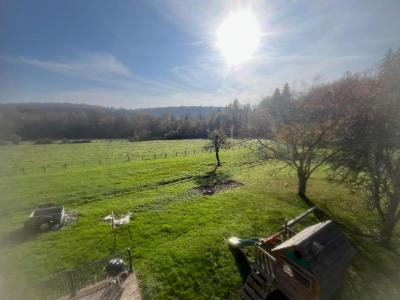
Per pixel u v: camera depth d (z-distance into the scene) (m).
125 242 15.17
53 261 13.36
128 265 12.33
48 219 17.52
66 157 56.47
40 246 15.06
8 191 27.31
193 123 123.81
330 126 18.02
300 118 21.77
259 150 27.67
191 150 68.31
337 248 9.57
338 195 22.88
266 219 17.92
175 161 45.84
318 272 8.23
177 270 11.97
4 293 9.23
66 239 15.86
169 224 17.59
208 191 26.22
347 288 10.70
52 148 74.75
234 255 13.19
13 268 12.73
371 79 14.85
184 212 19.89
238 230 16.16
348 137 15.18
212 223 17.50
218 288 10.91
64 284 10.85
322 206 20.28
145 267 12.28
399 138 12.30
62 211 19.27
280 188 25.86
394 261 12.59
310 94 21.77
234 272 11.87
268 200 22.12
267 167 38.59
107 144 88.88
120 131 123.31
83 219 19.25
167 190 27.05
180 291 10.67
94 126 118.50
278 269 9.74
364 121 13.70
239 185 28.39
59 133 107.19
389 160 13.43
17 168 42.94
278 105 24.11
